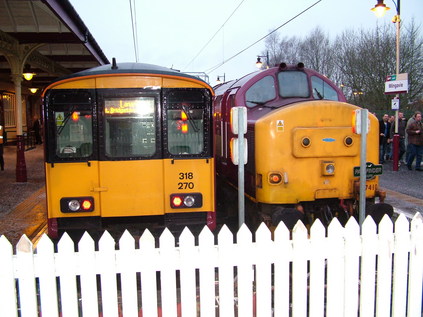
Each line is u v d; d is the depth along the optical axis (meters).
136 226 5.81
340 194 6.00
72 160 5.45
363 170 5.44
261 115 6.50
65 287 3.20
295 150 5.79
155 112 5.53
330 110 5.91
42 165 15.31
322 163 5.90
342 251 3.52
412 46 25.31
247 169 6.64
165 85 5.54
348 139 5.91
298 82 7.18
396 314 3.72
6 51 11.05
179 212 5.65
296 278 3.46
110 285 3.25
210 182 5.68
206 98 5.62
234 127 5.11
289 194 5.89
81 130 5.47
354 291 3.58
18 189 10.51
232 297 3.39
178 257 3.31
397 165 13.50
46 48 14.98
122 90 5.46
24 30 11.02
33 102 26.81
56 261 3.17
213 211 5.71
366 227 3.55
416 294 3.74
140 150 5.56
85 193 5.49
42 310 3.19
